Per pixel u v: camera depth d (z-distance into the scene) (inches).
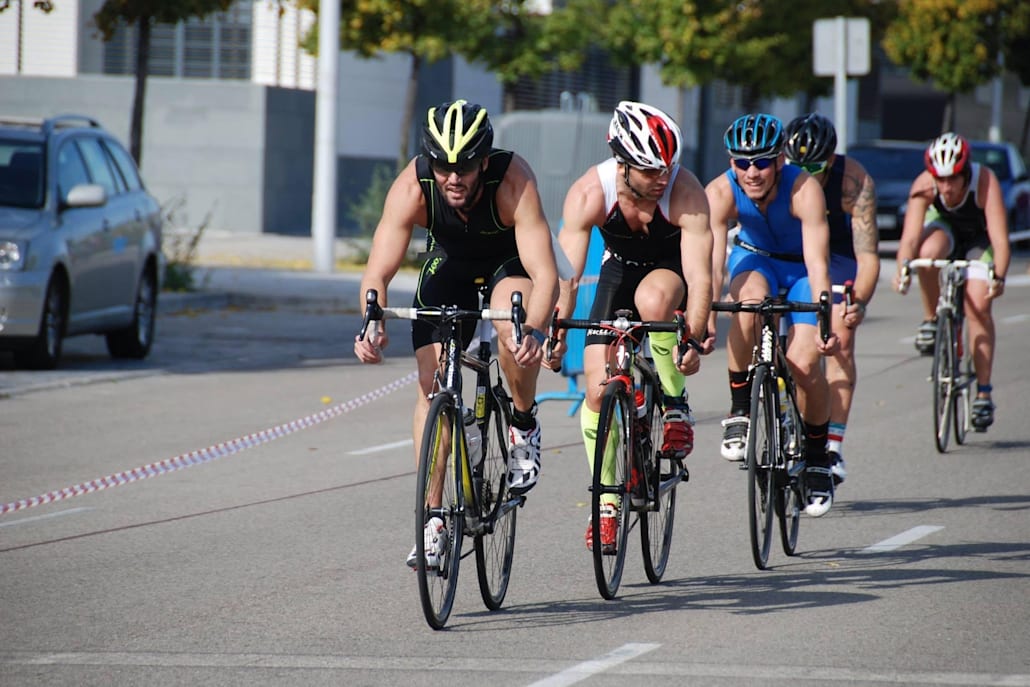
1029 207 4173.2
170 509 1090.1
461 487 770.8
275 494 1147.3
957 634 752.3
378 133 4530.0
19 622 776.9
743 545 981.2
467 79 4697.3
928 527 1035.9
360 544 975.6
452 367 768.3
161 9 2600.9
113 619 783.7
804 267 1035.3
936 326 1387.8
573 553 954.1
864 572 900.6
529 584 872.9
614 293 938.1
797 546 981.8
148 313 1999.3
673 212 877.8
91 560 927.7
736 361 1002.7
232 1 2721.5
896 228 3880.4
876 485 1200.2
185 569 903.7
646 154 837.8
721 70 3944.4
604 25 3708.2
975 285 1374.3
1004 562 925.8
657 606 819.4
